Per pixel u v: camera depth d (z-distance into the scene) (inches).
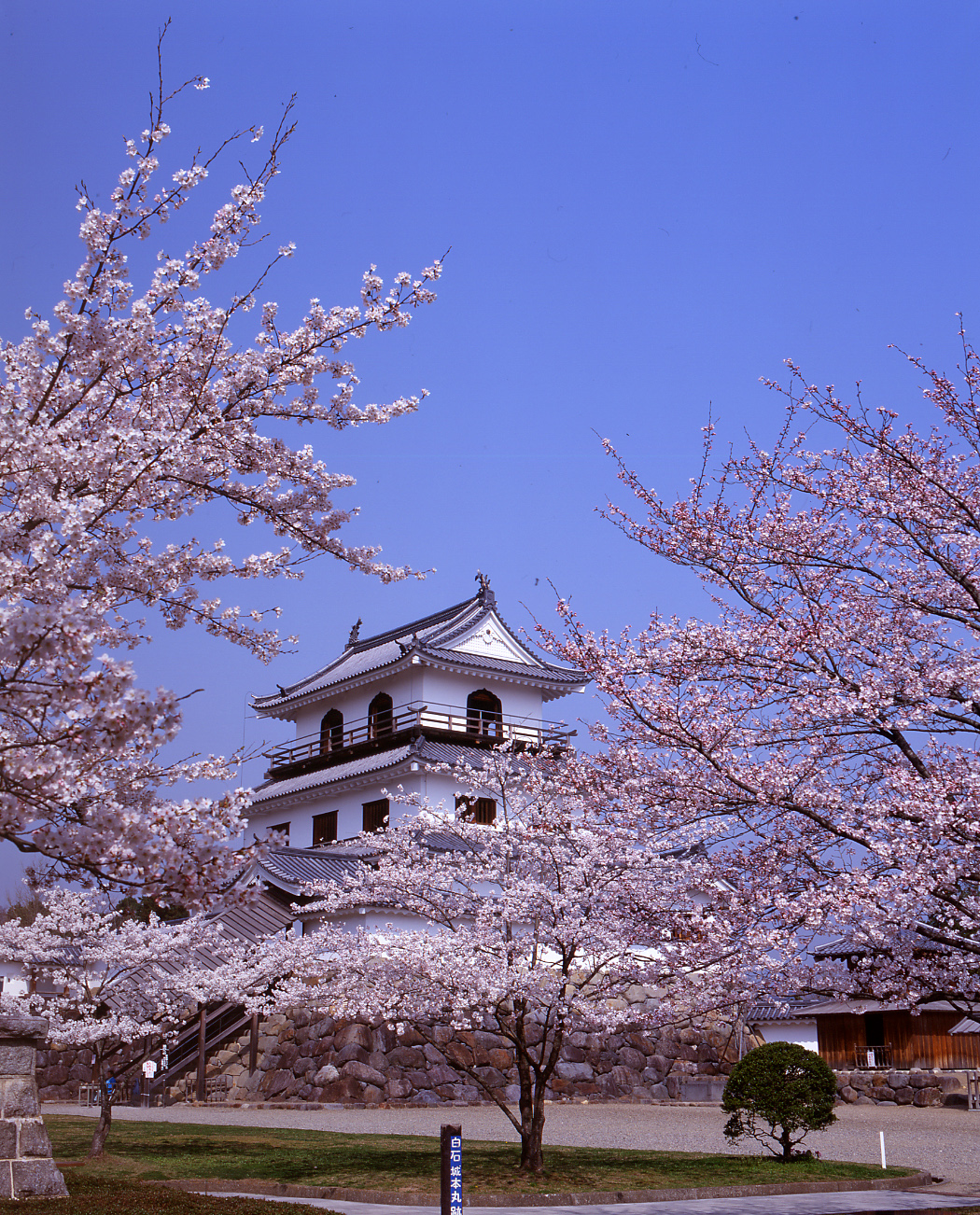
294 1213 414.0
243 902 260.7
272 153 355.6
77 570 272.2
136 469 305.4
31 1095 419.8
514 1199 553.6
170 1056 1272.1
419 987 631.2
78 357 329.4
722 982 383.2
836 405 437.4
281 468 385.1
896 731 391.9
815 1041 1343.5
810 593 436.1
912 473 422.0
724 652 418.0
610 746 430.0
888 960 357.4
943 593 434.6
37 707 231.1
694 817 414.3
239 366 372.5
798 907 347.3
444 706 1708.9
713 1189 584.7
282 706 1931.6
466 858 684.7
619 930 440.8
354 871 1332.4
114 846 236.2
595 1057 1213.7
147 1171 631.2
